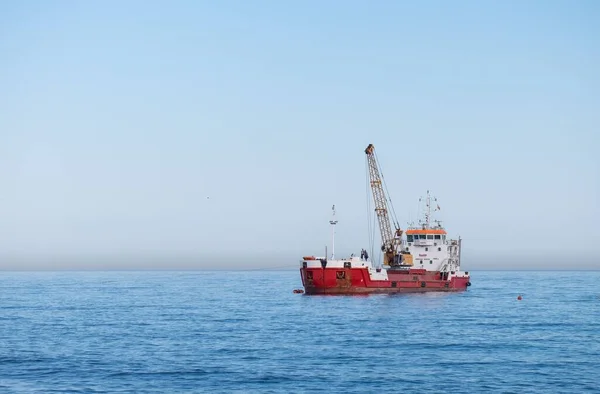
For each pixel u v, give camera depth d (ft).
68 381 306.96
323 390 289.53
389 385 297.74
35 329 492.95
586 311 641.40
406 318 552.00
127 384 301.02
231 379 310.04
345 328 485.15
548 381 305.53
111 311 655.35
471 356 366.63
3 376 317.42
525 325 510.17
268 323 522.06
